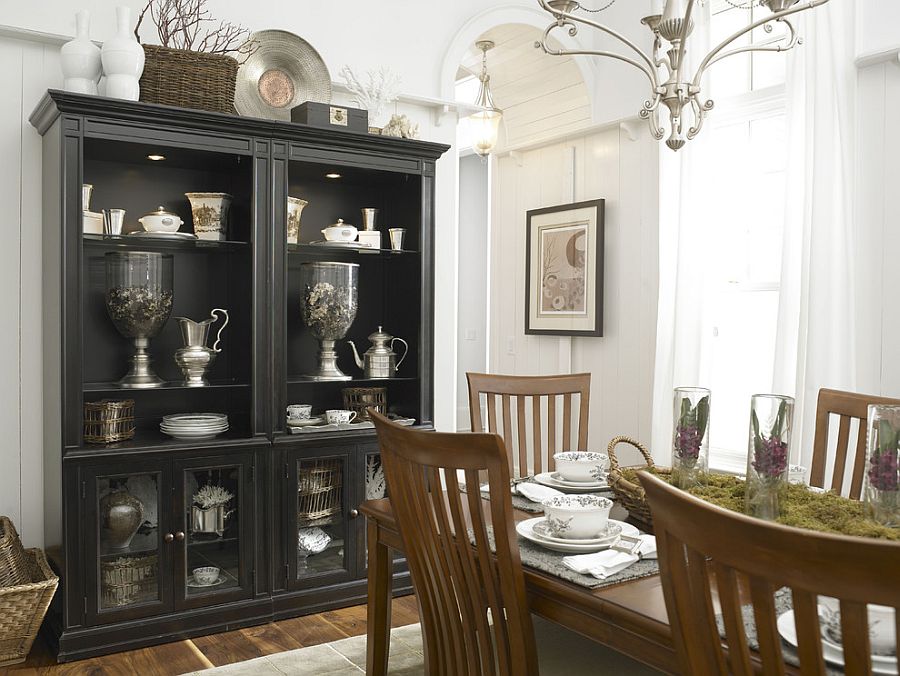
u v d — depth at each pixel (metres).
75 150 2.76
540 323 5.20
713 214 3.94
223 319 3.41
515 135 5.56
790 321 3.50
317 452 3.25
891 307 3.24
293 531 3.20
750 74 4.02
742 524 0.97
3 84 3.04
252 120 3.06
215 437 3.13
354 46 3.82
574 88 5.00
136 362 3.08
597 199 4.75
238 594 3.10
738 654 1.05
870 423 1.62
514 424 5.55
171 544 2.95
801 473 2.06
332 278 3.36
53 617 2.95
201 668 2.73
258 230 3.14
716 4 4.18
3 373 3.07
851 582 0.88
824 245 3.29
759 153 3.98
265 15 3.59
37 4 3.10
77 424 2.79
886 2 3.25
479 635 1.69
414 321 3.59
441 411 4.14
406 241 3.64
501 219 5.65
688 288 3.95
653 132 2.37
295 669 2.73
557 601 1.63
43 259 3.10
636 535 1.83
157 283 3.03
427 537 1.75
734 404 4.09
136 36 2.99
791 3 2.05
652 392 4.40
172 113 2.91
